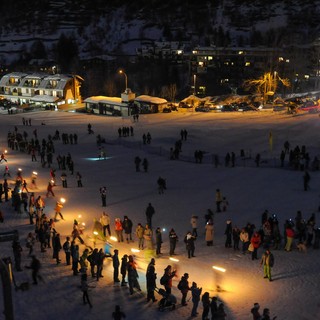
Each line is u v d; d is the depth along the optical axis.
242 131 67.44
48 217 32.88
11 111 97.69
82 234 29.38
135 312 19.14
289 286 21.42
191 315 18.83
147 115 87.00
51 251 26.28
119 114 92.50
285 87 120.69
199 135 65.81
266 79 104.88
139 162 47.47
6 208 34.97
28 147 57.41
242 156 52.41
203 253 26.16
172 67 158.38
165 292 19.44
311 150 54.78
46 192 39.75
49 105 106.19
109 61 178.38
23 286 21.05
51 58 197.88
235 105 92.00
